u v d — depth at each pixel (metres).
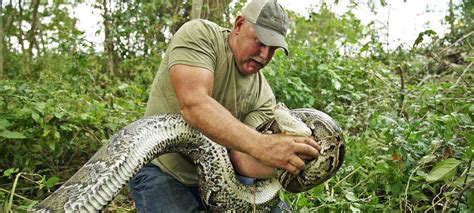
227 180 2.25
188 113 2.11
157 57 5.41
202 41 2.22
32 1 6.54
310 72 4.48
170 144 2.19
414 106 3.41
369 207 2.59
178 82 2.14
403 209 2.71
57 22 6.73
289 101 4.13
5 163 3.35
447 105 3.24
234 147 2.04
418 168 2.67
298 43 5.43
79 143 3.51
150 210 2.32
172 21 5.55
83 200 1.96
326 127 2.16
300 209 2.49
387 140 2.81
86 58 4.88
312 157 2.09
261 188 2.33
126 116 3.66
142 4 5.67
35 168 3.43
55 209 1.94
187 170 2.37
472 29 5.02
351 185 2.80
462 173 2.53
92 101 3.82
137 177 2.40
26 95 3.54
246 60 2.29
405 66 5.10
